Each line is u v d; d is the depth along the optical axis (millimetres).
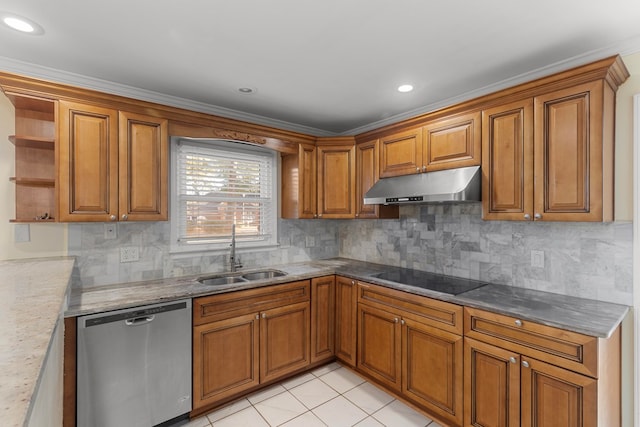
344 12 1536
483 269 2492
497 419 1794
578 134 1728
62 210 1956
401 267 3129
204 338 2199
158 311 2002
